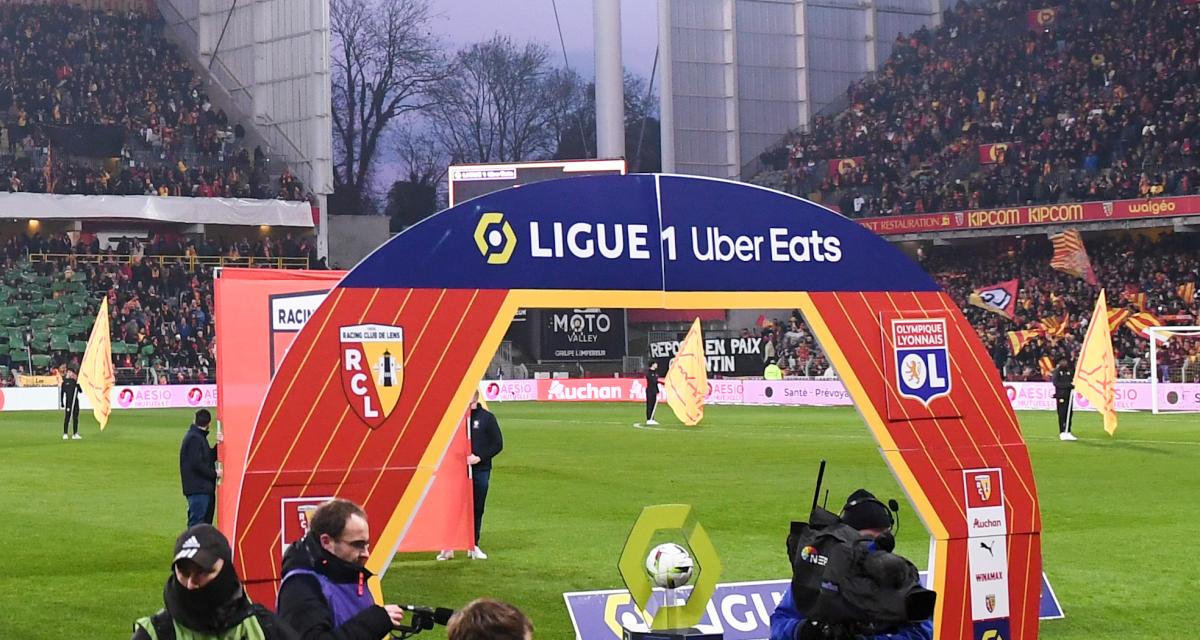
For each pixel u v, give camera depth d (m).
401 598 11.98
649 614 8.79
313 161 58.16
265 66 60.38
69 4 62.06
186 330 52.38
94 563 13.91
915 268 9.84
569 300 9.01
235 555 8.20
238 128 61.25
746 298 9.41
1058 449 26.86
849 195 61.12
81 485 21.47
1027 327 51.00
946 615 9.60
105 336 33.09
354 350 8.48
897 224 55.25
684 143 67.00
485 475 14.30
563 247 9.00
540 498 19.45
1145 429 32.69
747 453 26.97
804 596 6.64
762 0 68.12
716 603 10.30
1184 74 54.84
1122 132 54.25
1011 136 58.06
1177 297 49.44
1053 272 53.81
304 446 8.36
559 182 9.04
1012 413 9.93
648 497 19.50
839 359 9.56
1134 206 49.16
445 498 13.62
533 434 32.75
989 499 9.80
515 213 8.91
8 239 54.44
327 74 58.09
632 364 57.19
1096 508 17.86
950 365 9.82
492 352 8.77
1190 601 11.71
